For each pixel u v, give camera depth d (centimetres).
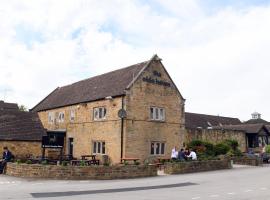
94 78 3706
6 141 2841
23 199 1226
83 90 3566
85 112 3225
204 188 1545
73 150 3331
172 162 2288
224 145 3406
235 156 3294
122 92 2816
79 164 2048
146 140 2889
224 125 5362
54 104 3803
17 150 2878
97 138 3028
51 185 1636
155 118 2992
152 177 2019
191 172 2342
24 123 3064
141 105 2889
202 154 2969
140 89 2894
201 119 5381
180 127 3164
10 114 3106
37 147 2966
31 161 2120
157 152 2972
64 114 3553
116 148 2797
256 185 1662
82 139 3222
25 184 1672
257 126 4688
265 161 3678
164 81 3097
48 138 2908
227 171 2445
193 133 3638
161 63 3097
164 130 3031
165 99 3080
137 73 2961
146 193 1382
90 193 1375
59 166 1905
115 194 1349
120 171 1961
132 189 1501
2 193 1370
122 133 2758
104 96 3002
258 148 4544
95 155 2983
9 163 2127
